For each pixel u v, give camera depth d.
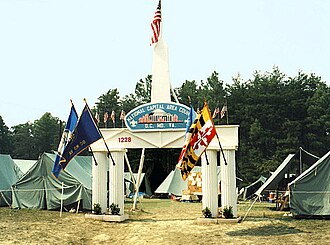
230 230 15.97
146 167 56.25
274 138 60.91
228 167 18.09
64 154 17.59
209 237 14.55
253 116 63.94
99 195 19.59
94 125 17.80
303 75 68.88
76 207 23.70
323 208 19.58
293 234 15.02
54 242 14.30
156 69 19.45
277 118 62.28
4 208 25.08
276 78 68.69
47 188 24.34
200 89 79.69
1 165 27.64
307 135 59.84
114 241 14.69
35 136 95.62
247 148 62.25
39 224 18.27
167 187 41.44
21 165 33.69
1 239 14.49
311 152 60.34
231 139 18.06
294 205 19.84
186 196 37.25
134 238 14.73
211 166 18.16
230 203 18.03
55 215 21.64
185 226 17.14
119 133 19.36
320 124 59.94
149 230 16.33
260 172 57.00
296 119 62.53
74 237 15.34
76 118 18.05
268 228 16.47
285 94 63.34
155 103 19.06
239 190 41.12
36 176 24.73
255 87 68.06
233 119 65.00
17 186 25.00
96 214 19.45
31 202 24.67
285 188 28.19
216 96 74.50
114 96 82.19
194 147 15.62
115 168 19.42
